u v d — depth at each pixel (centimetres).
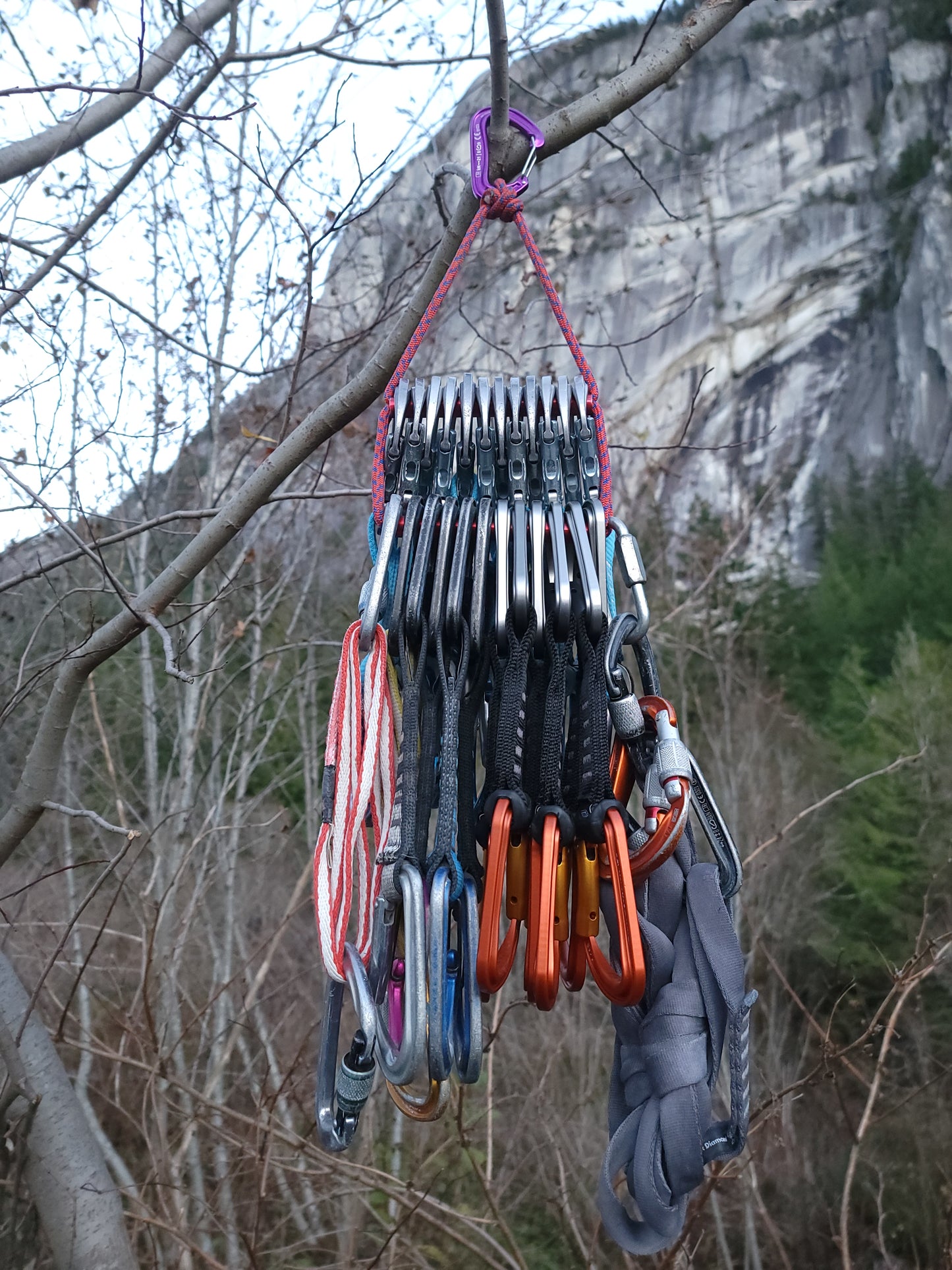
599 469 126
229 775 405
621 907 110
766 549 1839
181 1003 397
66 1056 378
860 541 1752
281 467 171
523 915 114
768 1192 482
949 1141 455
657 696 125
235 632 277
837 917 697
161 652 447
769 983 573
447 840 110
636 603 122
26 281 222
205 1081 366
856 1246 445
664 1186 116
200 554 172
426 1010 103
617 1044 129
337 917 109
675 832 114
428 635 116
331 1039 114
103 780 390
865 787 765
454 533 121
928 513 1670
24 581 188
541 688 120
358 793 111
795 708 1135
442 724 118
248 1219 352
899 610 1297
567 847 117
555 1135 372
